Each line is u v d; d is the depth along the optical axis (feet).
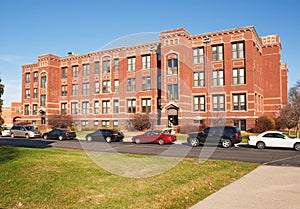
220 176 30.27
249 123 103.60
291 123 85.25
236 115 106.22
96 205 19.53
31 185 24.45
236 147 67.46
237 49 108.99
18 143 75.97
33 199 20.72
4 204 19.54
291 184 27.25
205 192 23.90
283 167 37.50
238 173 32.55
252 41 106.01
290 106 87.71
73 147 64.23
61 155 43.83
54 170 30.81
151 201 20.56
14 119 196.75
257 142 65.31
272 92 126.62
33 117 164.14
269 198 22.22
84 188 23.68
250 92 104.42
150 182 25.72
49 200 20.54
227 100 108.47
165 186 24.59
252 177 30.63
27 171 29.99
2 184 24.57
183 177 28.40
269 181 28.58
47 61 156.56
